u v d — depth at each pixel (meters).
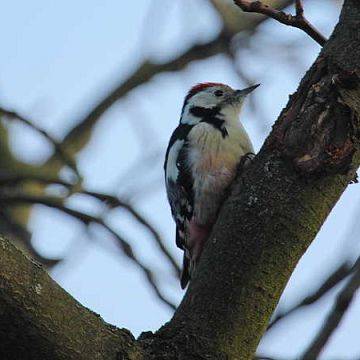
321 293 7.74
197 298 6.05
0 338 5.06
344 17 6.35
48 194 11.88
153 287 10.22
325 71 6.27
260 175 6.20
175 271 10.66
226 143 10.34
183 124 11.84
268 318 6.07
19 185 11.93
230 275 6.03
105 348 5.42
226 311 5.97
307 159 6.07
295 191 6.08
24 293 5.01
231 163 10.22
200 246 9.83
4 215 11.66
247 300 5.99
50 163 12.95
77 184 11.14
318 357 7.13
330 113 6.12
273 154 6.23
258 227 6.07
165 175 11.38
